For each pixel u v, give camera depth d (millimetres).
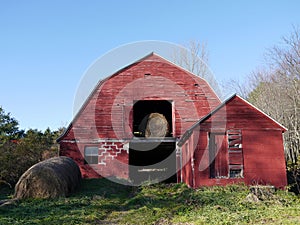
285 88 26922
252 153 13070
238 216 8633
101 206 11086
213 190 12148
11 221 8727
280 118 26172
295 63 26453
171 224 8648
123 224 8914
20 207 10750
